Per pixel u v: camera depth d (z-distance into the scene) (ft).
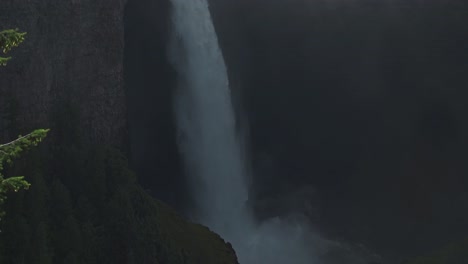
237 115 188.34
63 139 120.67
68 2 122.52
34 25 114.83
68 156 117.50
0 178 63.93
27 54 114.01
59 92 122.21
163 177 169.17
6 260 97.81
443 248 160.15
